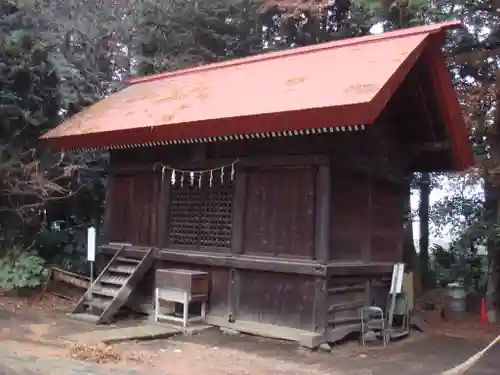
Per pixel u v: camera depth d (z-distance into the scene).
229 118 9.06
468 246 14.99
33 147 13.95
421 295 14.67
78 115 12.98
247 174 10.12
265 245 9.75
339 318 9.38
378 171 10.31
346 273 9.33
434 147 10.90
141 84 14.14
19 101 13.49
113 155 12.46
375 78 8.38
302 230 9.32
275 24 18.59
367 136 9.86
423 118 10.66
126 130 10.66
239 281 10.00
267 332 9.26
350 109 7.80
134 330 9.34
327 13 17.16
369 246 10.18
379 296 10.55
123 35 17.45
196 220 10.83
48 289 13.11
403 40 9.83
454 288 13.72
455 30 13.52
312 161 9.16
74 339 8.41
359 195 10.06
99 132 11.12
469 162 11.20
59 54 13.95
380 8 14.47
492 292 13.07
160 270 10.41
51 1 15.20
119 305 10.38
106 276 11.31
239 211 10.09
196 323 10.15
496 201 13.50
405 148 11.17
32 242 14.67
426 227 16.42
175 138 9.99
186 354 8.04
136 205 11.92
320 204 9.07
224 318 10.07
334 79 9.12
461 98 12.88
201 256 10.40
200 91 11.46
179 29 17.67
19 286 12.48
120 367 6.98
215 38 17.98
